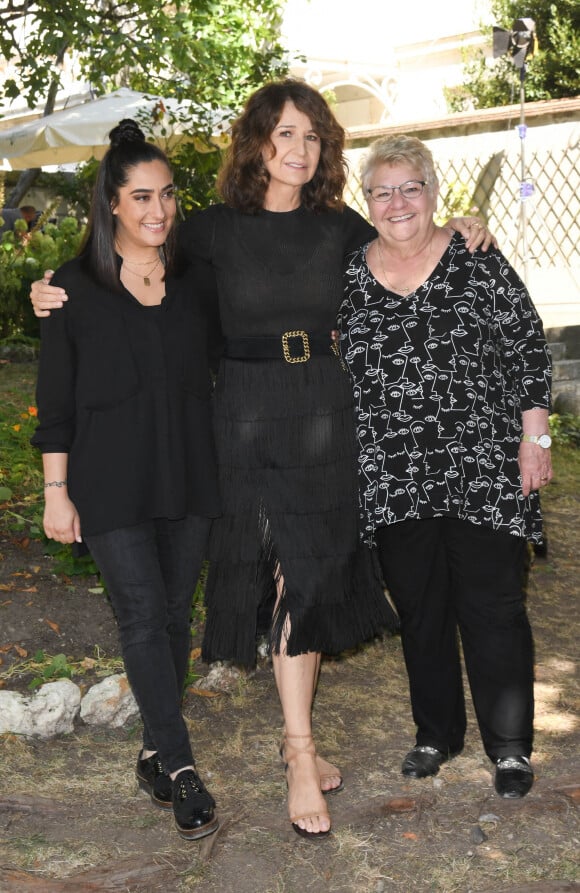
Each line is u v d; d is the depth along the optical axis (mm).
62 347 2920
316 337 3105
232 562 3115
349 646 3166
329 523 3076
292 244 3084
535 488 3066
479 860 2859
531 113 10594
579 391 8922
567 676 4199
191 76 9180
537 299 10758
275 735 3656
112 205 2914
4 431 6199
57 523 2959
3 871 2793
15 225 11883
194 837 2916
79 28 7344
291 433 3033
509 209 10906
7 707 3584
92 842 2961
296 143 3016
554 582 5383
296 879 2789
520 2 12875
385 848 2930
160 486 2949
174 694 2982
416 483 3004
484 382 3021
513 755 3207
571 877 2766
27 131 10273
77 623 4289
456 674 3342
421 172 2967
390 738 3621
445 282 3035
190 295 3041
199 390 3037
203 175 9336
